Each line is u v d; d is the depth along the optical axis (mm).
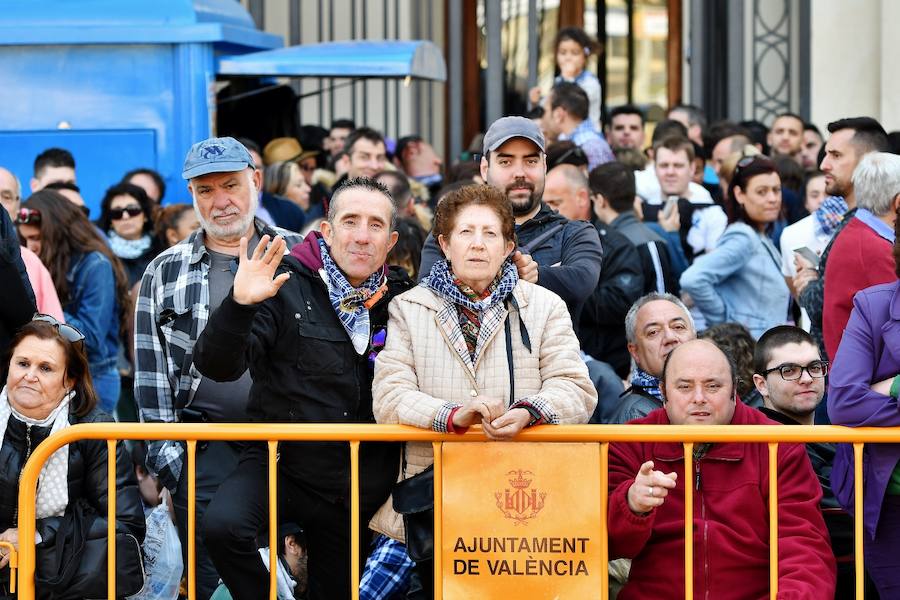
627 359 7910
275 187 10750
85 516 6035
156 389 6500
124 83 10414
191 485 5367
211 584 6340
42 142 10438
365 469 5602
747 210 8445
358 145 10719
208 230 6484
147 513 7637
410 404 5297
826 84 13266
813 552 5453
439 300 5516
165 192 10281
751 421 5730
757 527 5578
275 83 11562
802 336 6539
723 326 7121
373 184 5676
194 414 6383
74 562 5941
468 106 15086
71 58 10414
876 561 5594
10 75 10430
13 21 10383
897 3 12773
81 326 8305
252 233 6656
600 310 7855
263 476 5613
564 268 6469
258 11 14180
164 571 6383
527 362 5457
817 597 5348
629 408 6785
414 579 6176
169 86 10398
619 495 5426
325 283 5582
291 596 6062
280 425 5320
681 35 15414
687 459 5297
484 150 6859
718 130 11523
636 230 8406
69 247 8414
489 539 5262
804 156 12008
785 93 13461
